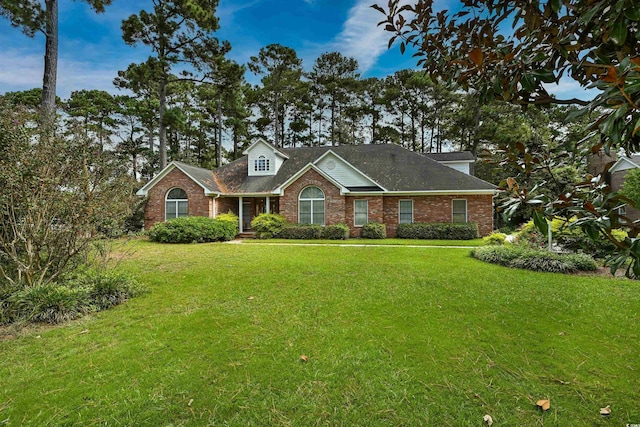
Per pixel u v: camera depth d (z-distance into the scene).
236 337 4.44
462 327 4.73
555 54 1.77
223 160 41.62
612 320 4.98
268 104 38.19
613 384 3.28
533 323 4.87
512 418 2.80
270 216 18.52
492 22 2.10
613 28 1.32
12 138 5.12
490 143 30.61
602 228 1.48
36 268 6.00
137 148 35.84
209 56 21.70
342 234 17.33
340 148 23.48
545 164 1.86
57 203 5.65
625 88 1.17
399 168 20.66
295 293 6.54
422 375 3.47
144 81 21.59
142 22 19.98
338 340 4.32
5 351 4.06
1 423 2.76
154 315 5.34
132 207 7.88
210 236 16.56
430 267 9.03
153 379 3.42
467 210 18.42
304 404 3.02
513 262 9.12
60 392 3.20
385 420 2.81
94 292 5.87
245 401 3.07
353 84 35.94
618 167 16.80
